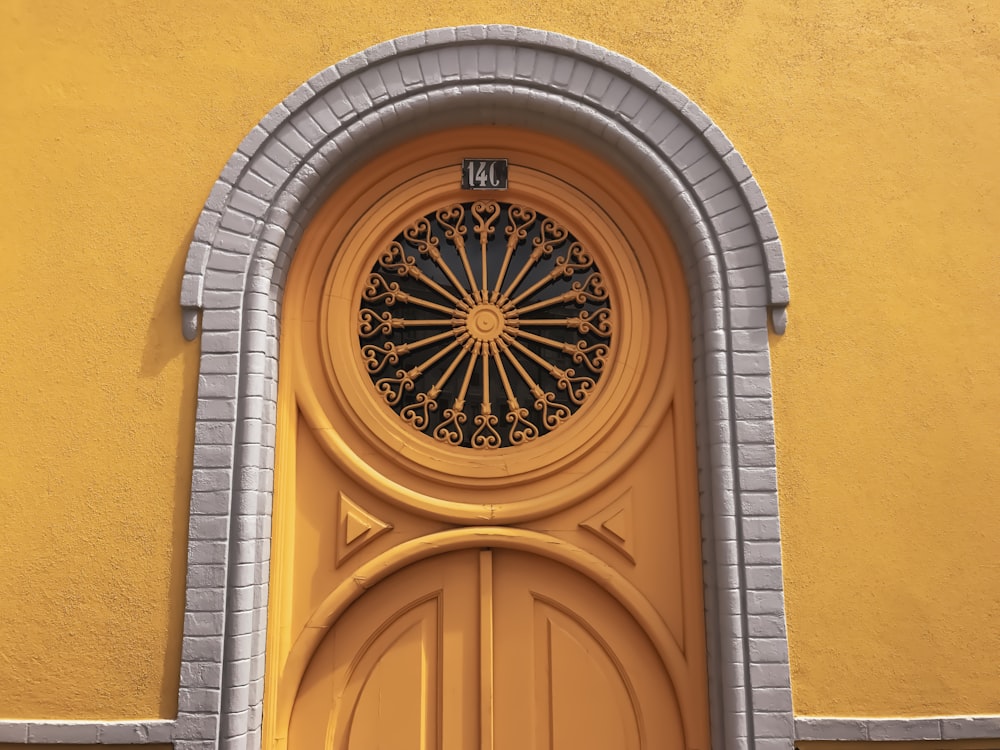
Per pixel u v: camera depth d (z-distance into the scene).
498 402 3.00
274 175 2.86
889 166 2.91
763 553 2.62
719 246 2.83
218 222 2.82
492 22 3.00
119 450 2.70
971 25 3.01
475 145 3.12
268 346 2.82
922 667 2.59
